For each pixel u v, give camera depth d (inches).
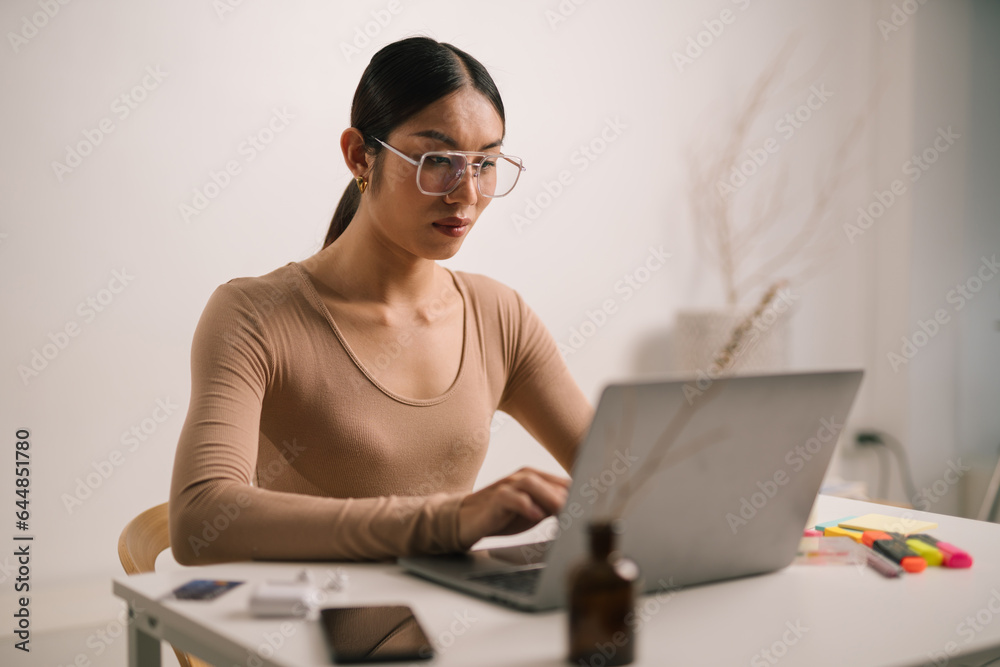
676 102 118.6
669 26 117.4
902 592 33.3
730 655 26.2
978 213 140.2
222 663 28.2
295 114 90.8
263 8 88.2
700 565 33.3
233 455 40.4
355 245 49.8
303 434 48.1
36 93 76.3
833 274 135.6
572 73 109.3
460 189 45.8
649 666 25.2
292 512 36.7
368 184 48.9
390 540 35.8
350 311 49.2
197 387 43.1
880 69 137.7
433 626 28.4
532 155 106.3
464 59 48.3
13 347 76.0
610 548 25.5
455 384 51.5
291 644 26.7
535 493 35.5
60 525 78.5
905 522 44.6
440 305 52.9
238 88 87.1
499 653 26.0
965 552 37.7
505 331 55.7
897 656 26.4
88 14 78.4
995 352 141.6
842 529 43.8
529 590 30.7
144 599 31.8
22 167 75.9
